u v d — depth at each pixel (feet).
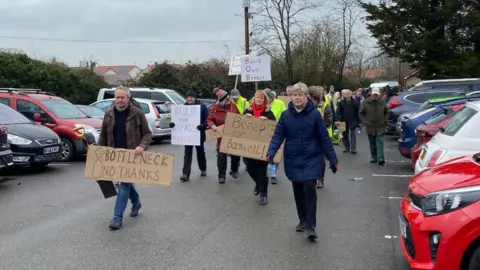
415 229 13.52
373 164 39.63
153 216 23.20
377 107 39.19
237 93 32.35
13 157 33.88
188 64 122.01
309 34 140.67
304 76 139.54
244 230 20.79
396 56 109.70
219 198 27.25
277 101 31.09
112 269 16.31
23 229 21.11
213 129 32.22
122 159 21.75
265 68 47.47
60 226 21.54
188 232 20.52
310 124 18.86
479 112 21.33
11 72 77.36
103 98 73.56
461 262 12.71
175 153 48.52
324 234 20.17
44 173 36.01
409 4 105.81
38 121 41.78
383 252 17.88
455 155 21.02
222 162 31.99
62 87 83.71
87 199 27.09
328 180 32.68
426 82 61.87
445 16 101.71
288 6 126.00
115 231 20.72
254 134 25.62
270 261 17.01
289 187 30.30
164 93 69.15
